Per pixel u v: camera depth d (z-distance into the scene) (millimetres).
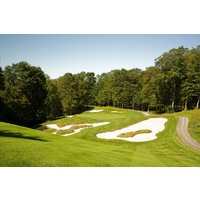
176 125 37656
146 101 83000
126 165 13992
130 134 34219
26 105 58812
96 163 13141
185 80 66562
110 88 104688
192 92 66125
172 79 68188
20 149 13375
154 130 36719
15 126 29344
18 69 60750
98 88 117375
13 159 11586
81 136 35531
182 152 22500
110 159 15258
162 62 67562
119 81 102875
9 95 57312
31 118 60938
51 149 14727
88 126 47312
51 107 73625
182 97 67750
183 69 66812
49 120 65188
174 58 65500
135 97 98000
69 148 16891
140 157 18469
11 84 59500
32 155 12531
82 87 90000
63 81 87438
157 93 74625
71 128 46938
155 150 24062
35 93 62656
